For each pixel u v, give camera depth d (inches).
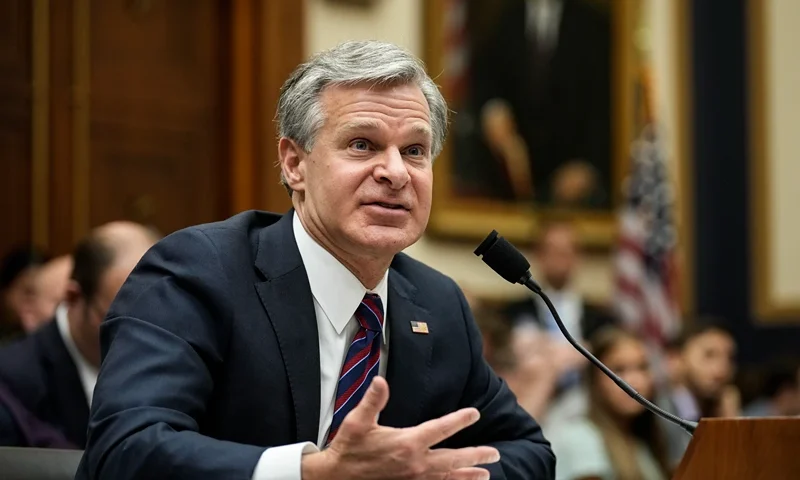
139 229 242.1
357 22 467.2
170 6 424.2
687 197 597.3
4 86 386.0
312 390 157.4
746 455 144.5
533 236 516.4
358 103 156.3
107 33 408.8
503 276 169.0
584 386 350.6
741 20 613.3
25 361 232.8
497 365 361.7
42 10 394.3
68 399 233.6
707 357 432.8
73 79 400.2
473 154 508.7
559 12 538.3
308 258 163.9
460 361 174.4
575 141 541.3
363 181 155.8
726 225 606.9
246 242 163.6
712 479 144.5
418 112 158.6
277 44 433.7
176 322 149.8
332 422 159.9
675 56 596.1
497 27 518.3
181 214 425.1
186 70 427.2
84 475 142.2
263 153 430.6
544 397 363.9
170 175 422.9
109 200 408.2
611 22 554.9
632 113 556.4
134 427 137.1
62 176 397.1
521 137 524.7
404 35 485.4
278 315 158.1
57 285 302.2
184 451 133.6
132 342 147.3
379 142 156.6
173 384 143.4
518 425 178.9
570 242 484.7
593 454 320.8
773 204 621.3
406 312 171.5
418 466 129.3
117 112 410.3
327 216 157.4
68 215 398.0
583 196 541.6
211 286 154.1
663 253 526.0
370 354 164.6
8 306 325.7
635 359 331.3
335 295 163.0
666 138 570.6
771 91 621.3
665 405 428.8
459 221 498.3
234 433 152.8
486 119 513.7
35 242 390.0
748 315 610.5
